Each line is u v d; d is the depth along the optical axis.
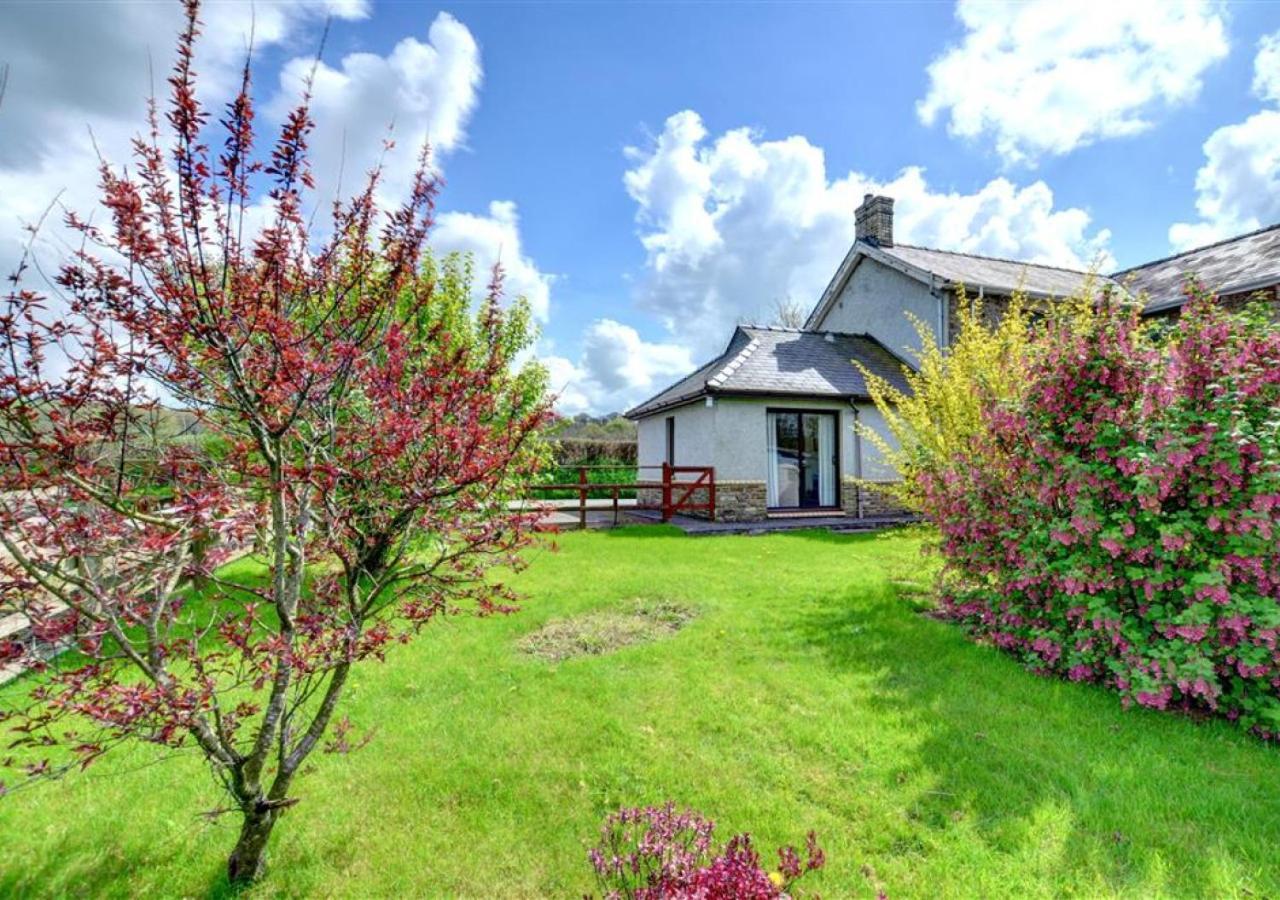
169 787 2.98
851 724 3.52
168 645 2.20
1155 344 4.34
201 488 2.28
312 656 2.33
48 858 2.51
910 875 2.35
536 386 8.72
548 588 6.56
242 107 2.08
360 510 2.71
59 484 2.03
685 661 4.50
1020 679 4.16
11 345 1.93
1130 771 2.97
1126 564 3.99
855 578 7.11
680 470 12.31
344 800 2.86
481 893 2.31
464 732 3.46
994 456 5.09
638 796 2.87
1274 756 3.14
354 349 2.26
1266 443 3.49
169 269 1.95
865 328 16.86
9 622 4.09
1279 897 2.19
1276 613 3.34
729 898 1.70
